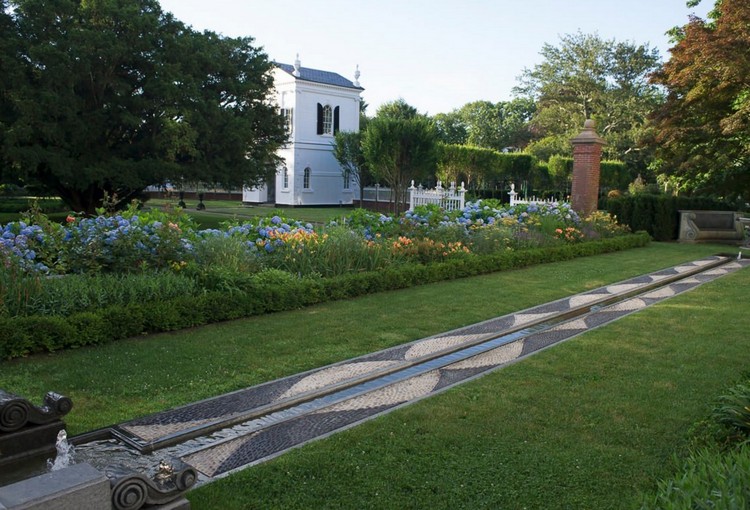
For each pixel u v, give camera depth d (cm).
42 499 222
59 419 366
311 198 3966
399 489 338
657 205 1964
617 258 1457
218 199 4725
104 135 2041
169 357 575
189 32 2256
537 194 3750
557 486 341
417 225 1229
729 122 1591
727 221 1931
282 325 716
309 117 3888
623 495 331
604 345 650
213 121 2141
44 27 1825
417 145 2683
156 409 455
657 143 1995
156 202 3972
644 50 4816
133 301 670
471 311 827
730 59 1603
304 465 365
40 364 539
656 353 619
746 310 843
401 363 587
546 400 480
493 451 387
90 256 754
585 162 1858
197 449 394
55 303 625
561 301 920
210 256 851
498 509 318
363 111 6400
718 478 229
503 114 6625
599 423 433
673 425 428
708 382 524
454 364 593
